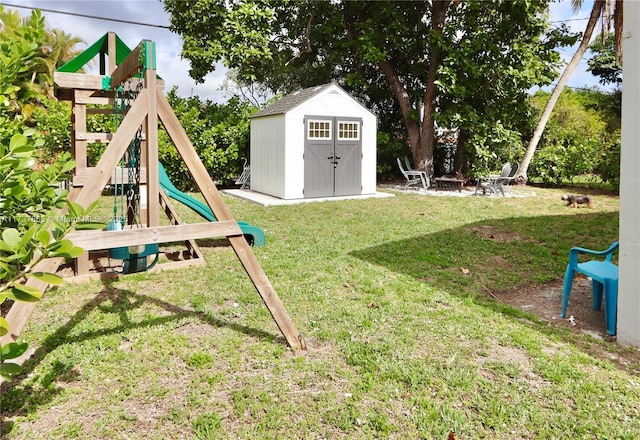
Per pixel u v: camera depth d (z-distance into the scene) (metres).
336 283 4.68
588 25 14.38
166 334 3.40
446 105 15.01
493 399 2.54
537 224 8.47
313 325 3.58
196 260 5.43
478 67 13.71
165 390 2.61
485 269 5.36
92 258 5.78
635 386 2.70
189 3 13.98
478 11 14.03
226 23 14.27
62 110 12.41
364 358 3.02
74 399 2.53
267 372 2.85
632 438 2.21
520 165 15.91
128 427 2.29
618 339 3.33
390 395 2.59
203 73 14.99
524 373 2.85
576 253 3.88
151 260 5.67
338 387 2.68
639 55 3.07
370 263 5.52
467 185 16.12
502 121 15.20
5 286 1.52
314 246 6.43
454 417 2.37
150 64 2.82
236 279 4.80
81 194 2.59
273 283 4.65
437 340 3.32
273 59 16.97
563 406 2.49
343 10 16.05
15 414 2.38
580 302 4.30
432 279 4.91
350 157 12.81
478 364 2.96
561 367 2.90
